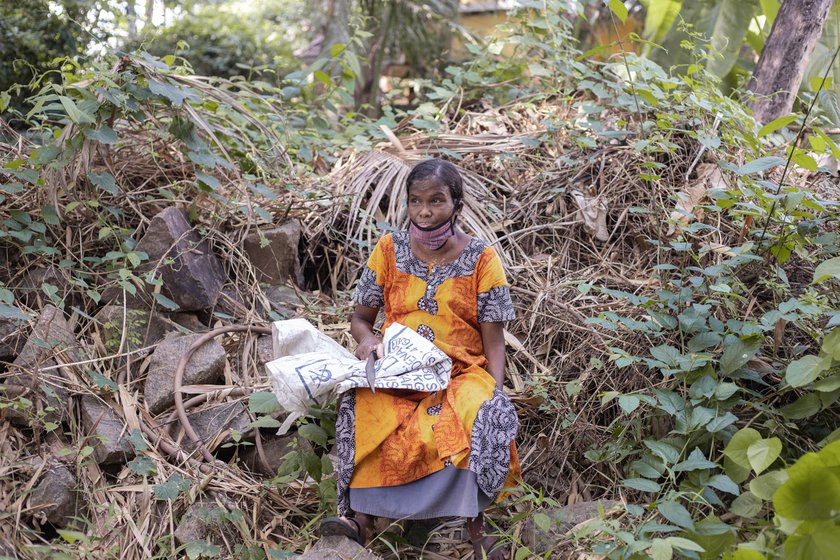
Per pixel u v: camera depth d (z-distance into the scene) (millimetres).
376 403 2717
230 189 4070
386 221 4098
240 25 9617
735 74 6371
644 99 4273
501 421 2676
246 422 3168
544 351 3508
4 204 3537
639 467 2783
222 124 4211
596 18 8016
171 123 3729
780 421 2865
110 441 2914
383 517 2639
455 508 2574
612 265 3850
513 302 3689
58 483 2738
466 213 4031
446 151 4395
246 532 2754
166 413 3180
